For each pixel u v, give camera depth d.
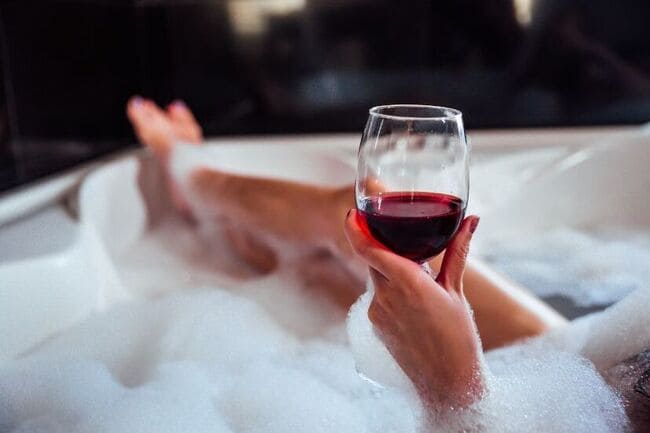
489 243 1.36
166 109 1.71
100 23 1.50
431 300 0.56
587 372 0.66
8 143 1.18
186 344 0.95
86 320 0.96
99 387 0.83
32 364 0.85
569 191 1.40
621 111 1.64
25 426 0.78
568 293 1.14
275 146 1.52
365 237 0.56
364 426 0.75
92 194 1.16
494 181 1.38
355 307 0.68
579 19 1.58
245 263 1.29
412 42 1.62
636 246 1.32
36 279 0.89
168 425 0.77
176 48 1.65
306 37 1.62
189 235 1.41
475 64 1.62
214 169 1.32
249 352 0.94
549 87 1.63
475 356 0.59
